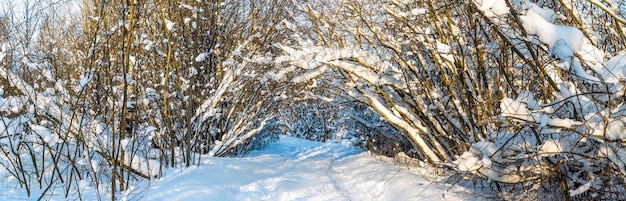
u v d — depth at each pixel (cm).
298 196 514
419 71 632
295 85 766
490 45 429
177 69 728
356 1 557
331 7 619
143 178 564
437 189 495
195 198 455
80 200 428
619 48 373
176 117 703
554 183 380
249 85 814
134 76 531
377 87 546
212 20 815
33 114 490
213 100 732
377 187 570
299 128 2041
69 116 512
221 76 810
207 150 830
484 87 510
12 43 534
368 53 534
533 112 297
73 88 546
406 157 752
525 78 466
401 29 568
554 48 280
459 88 538
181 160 665
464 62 502
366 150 979
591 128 282
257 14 897
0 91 446
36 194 457
